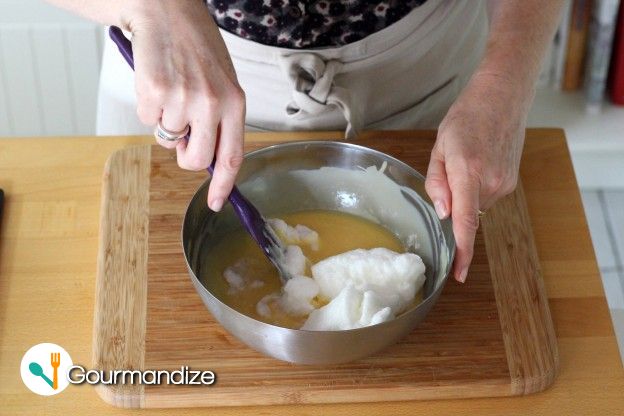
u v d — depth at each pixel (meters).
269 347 0.83
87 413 0.86
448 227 0.92
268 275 0.94
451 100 1.22
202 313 0.92
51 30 1.69
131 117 1.22
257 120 1.13
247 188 0.98
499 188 0.93
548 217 1.06
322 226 1.00
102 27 1.70
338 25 1.04
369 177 0.99
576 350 0.93
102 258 0.97
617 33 1.74
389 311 0.84
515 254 1.00
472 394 0.89
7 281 0.97
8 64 1.74
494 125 0.94
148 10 0.82
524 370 0.89
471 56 1.21
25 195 1.05
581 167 1.91
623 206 1.96
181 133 0.82
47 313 0.94
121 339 0.90
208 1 1.02
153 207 1.02
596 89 1.79
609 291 1.84
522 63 0.98
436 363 0.89
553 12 1.03
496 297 0.95
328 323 0.86
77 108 1.84
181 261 0.97
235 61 1.07
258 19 1.02
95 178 1.08
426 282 0.95
